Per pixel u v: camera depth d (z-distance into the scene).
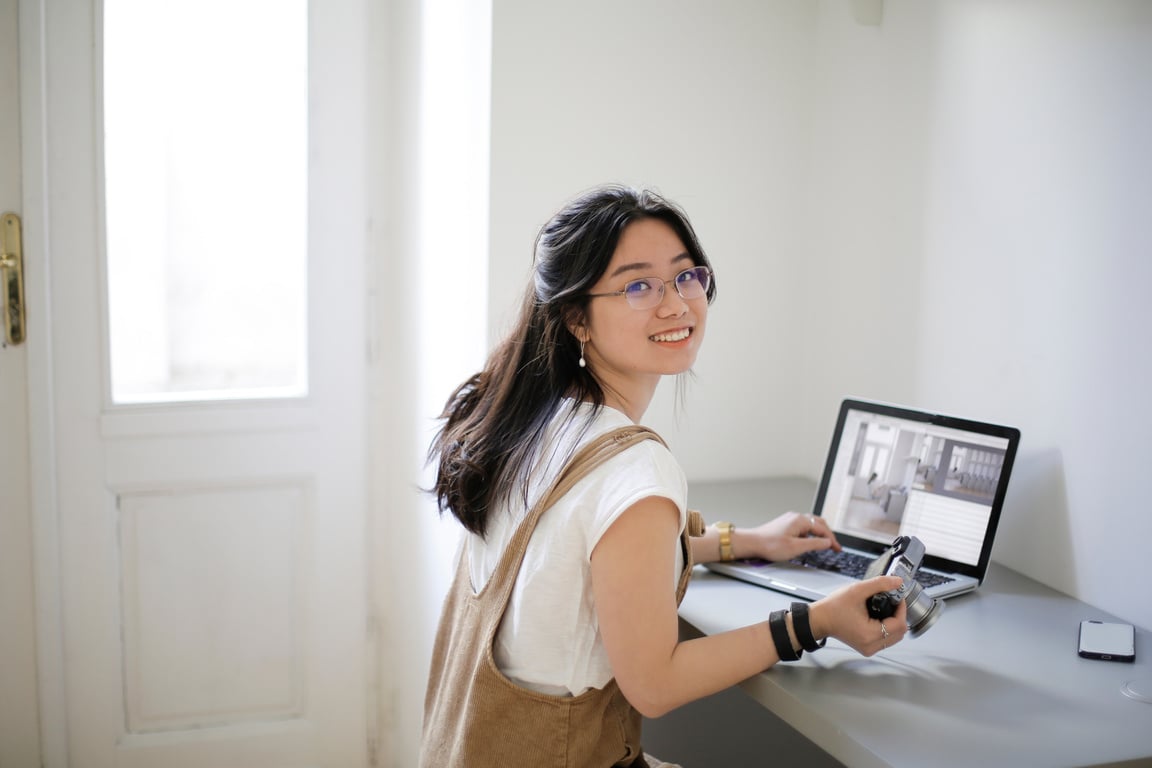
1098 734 0.96
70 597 2.13
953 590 1.33
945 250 1.58
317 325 2.21
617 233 1.12
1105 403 1.31
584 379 1.17
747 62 1.80
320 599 2.29
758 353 1.89
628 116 1.73
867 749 0.92
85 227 2.04
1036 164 1.41
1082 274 1.34
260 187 2.17
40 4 1.96
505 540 1.13
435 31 1.90
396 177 2.19
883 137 1.70
